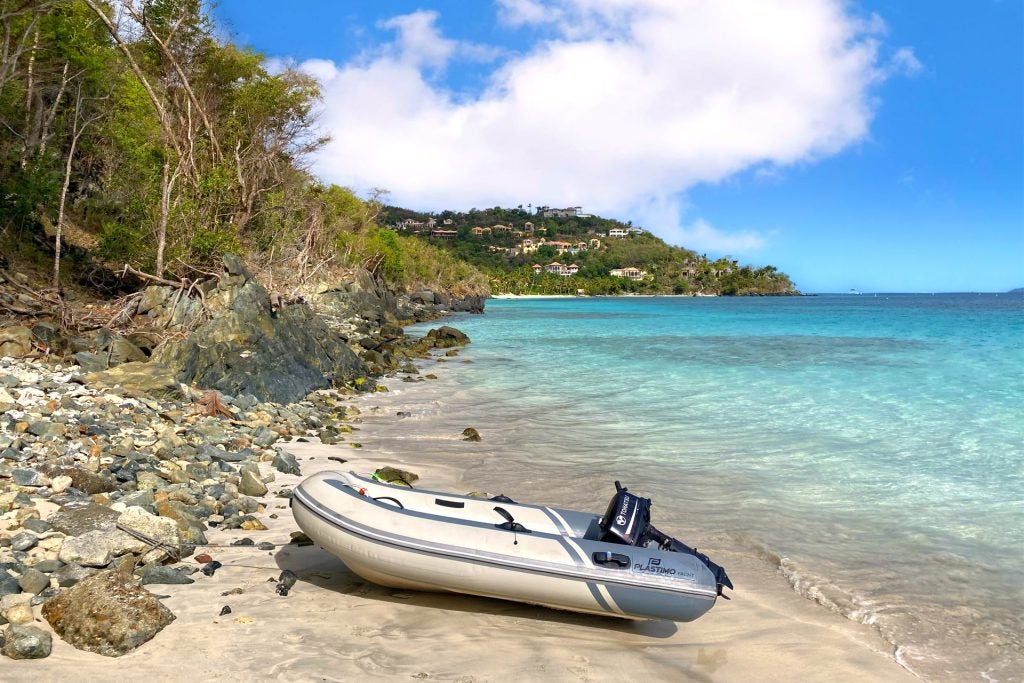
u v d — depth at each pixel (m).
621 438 12.30
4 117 19.89
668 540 5.81
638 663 4.83
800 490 9.14
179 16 26.69
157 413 11.28
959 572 6.55
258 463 9.72
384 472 9.03
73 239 21.88
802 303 144.25
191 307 16.67
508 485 9.20
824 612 5.79
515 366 23.81
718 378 20.64
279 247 27.14
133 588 4.88
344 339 24.94
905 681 4.69
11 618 4.59
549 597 5.34
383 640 4.92
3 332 13.69
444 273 82.81
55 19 20.14
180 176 22.33
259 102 31.03
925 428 13.27
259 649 4.64
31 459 7.72
